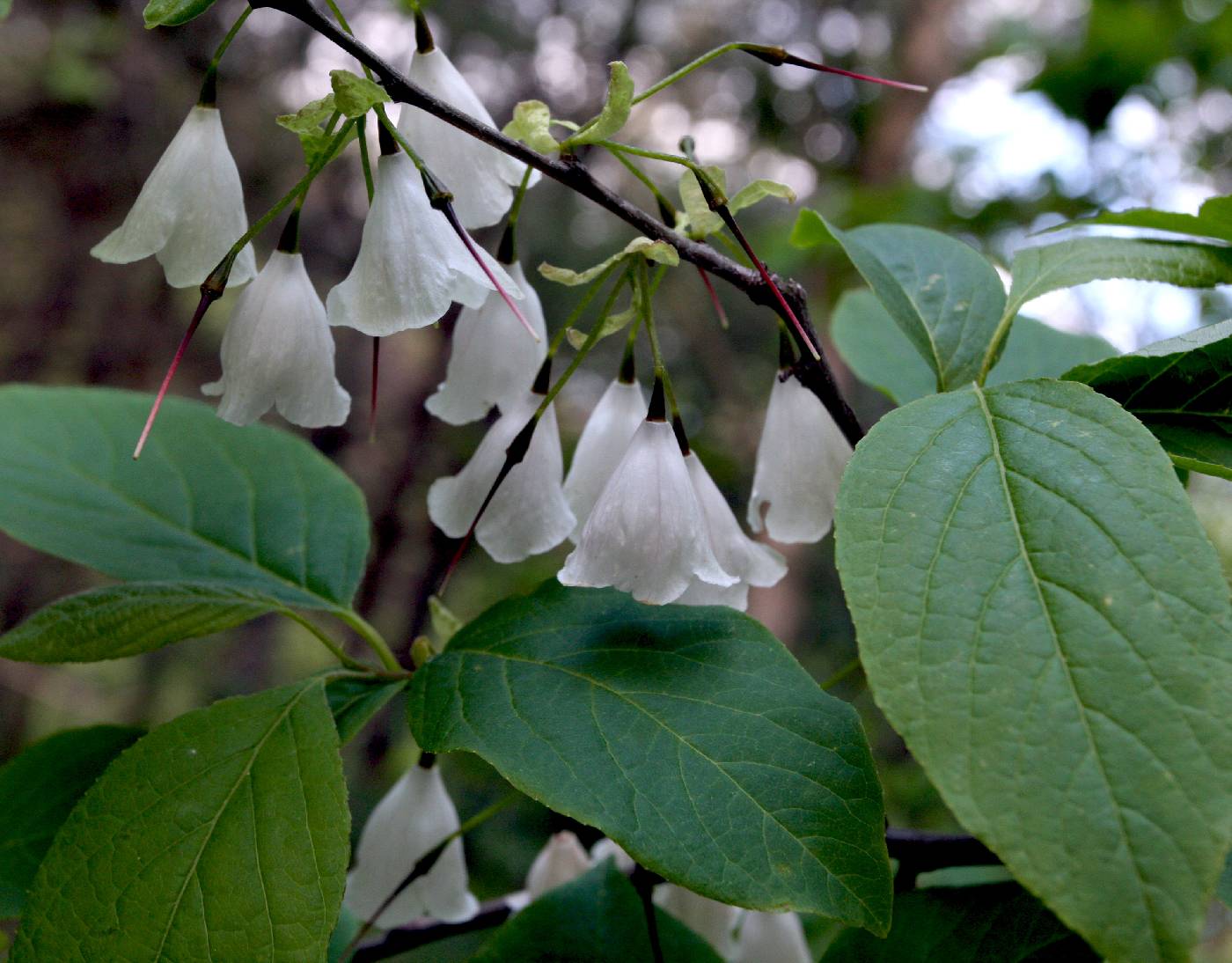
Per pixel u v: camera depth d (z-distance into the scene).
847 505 0.15
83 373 1.00
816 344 0.19
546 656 0.17
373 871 0.23
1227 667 0.14
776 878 0.15
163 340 1.04
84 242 1.01
